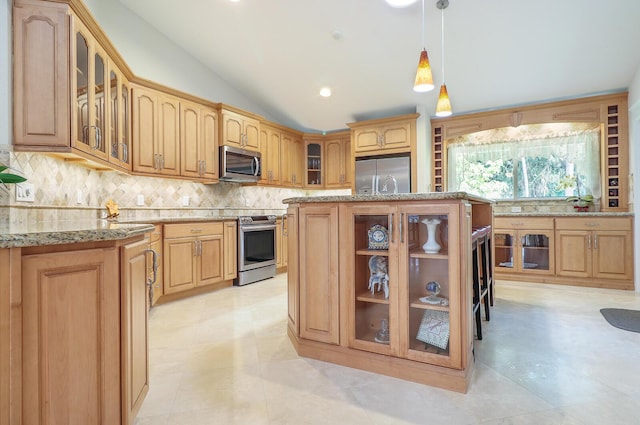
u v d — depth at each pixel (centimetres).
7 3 191
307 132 596
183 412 156
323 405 161
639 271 374
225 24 376
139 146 343
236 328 268
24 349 103
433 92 448
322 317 210
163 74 395
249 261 427
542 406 158
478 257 239
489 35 345
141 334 149
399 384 180
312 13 348
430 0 312
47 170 223
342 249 202
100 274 120
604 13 307
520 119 450
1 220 178
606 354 215
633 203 380
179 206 415
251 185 505
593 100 413
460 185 517
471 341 190
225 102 474
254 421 149
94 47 239
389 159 495
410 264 188
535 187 477
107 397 122
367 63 413
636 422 146
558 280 412
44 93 197
